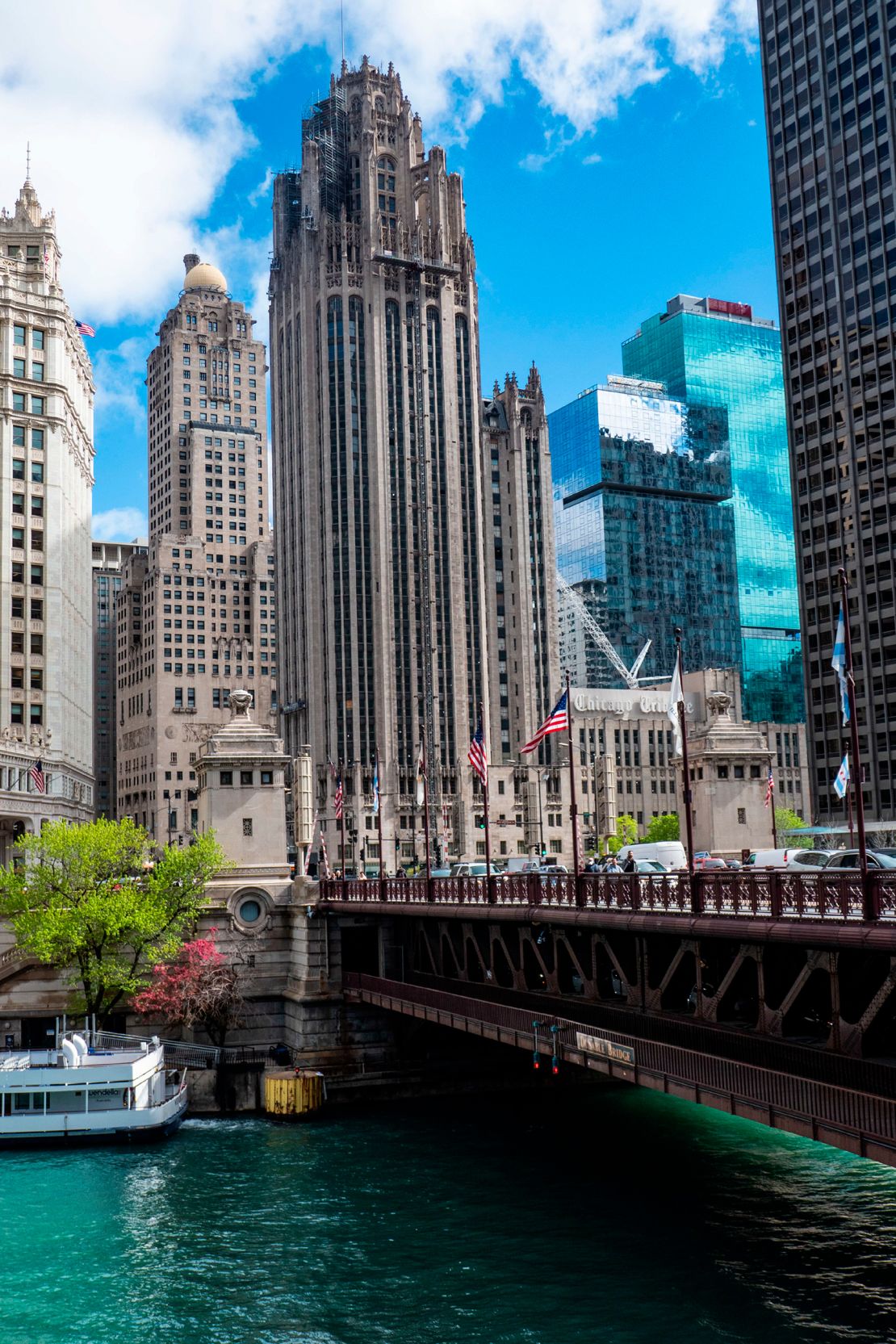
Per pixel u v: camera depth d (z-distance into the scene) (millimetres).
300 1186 56344
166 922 80062
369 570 198125
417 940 71625
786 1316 38969
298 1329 40094
